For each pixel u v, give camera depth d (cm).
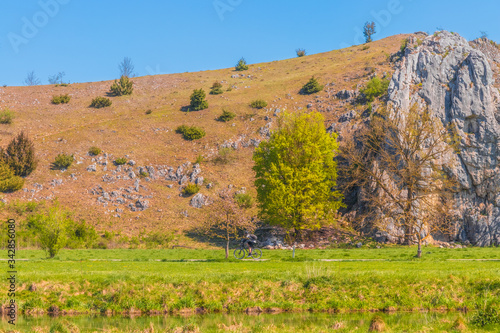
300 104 8912
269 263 3123
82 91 10594
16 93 10181
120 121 8612
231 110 8981
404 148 4872
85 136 7900
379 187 5700
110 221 6088
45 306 2059
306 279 2281
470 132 5925
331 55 12650
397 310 2044
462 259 3369
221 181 7000
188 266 2936
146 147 7781
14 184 6309
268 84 10438
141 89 10850
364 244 5228
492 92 6078
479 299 2034
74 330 1652
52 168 6969
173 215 6334
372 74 9194
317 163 5209
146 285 2206
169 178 7081
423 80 6575
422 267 2677
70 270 2627
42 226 3828
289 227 5238
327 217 5400
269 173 5412
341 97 8644
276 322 1827
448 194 5194
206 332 1603
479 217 5484
